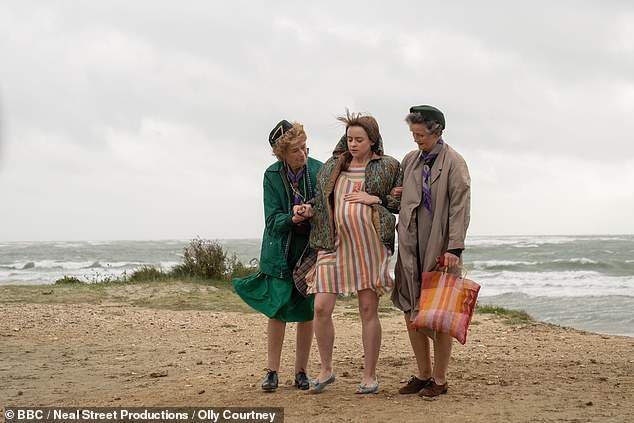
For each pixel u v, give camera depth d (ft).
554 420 13.84
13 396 18.63
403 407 15.06
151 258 174.29
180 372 22.26
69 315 39.19
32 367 23.39
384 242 16.24
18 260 165.78
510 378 19.24
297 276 17.12
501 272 106.52
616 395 16.46
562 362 23.41
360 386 16.72
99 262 152.15
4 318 37.35
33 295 49.85
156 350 27.71
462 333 15.11
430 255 15.75
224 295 51.01
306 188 17.56
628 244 193.88
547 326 36.63
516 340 31.27
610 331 43.11
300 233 17.17
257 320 39.09
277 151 17.28
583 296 66.90
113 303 46.88
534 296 67.41
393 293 16.66
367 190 16.40
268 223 17.43
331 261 16.47
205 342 30.35
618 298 64.08
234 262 62.03
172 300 47.83
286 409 15.37
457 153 16.02
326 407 15.34
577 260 123.75
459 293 15.37
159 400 17.28
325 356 16.76
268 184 17.65
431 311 15.35
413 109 15.94
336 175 16.62
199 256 60.13
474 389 17.20
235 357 25.64
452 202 15.64
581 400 15.76
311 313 17.62
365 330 16.63
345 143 17.04
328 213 16.37
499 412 14.51
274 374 17.51
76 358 25.48
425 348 16.52
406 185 16.21
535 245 194.18
